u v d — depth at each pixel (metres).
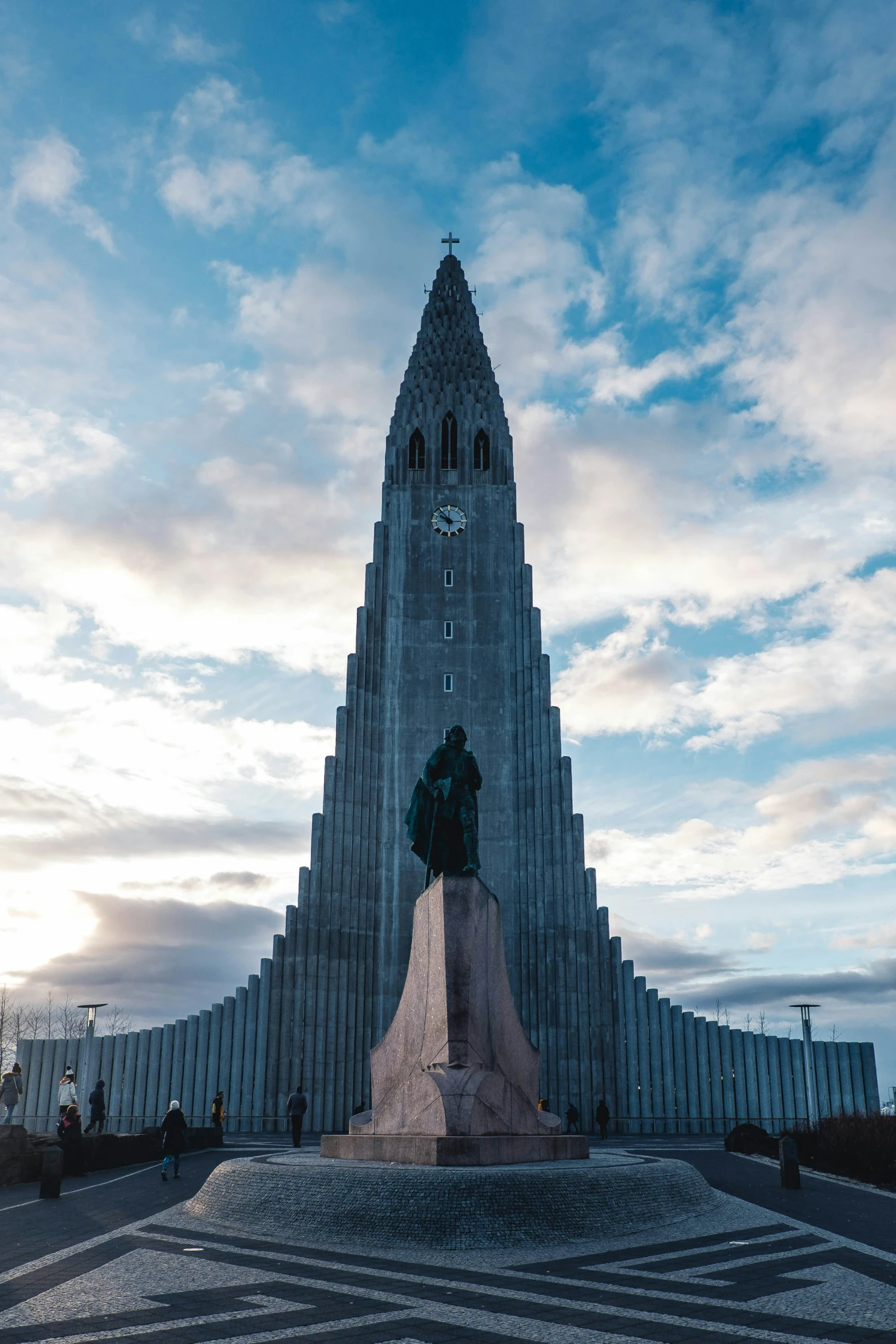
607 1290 10.36
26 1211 17.41
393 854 58.50
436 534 64.62
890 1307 9.58
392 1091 18.70
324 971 55.38
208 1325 8.73
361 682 60.97
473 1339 8.25
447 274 73.81
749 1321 8.99
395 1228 13.32
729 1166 26.25
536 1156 17.00
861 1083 54.12
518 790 59.97
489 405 68.06
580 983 55.25
